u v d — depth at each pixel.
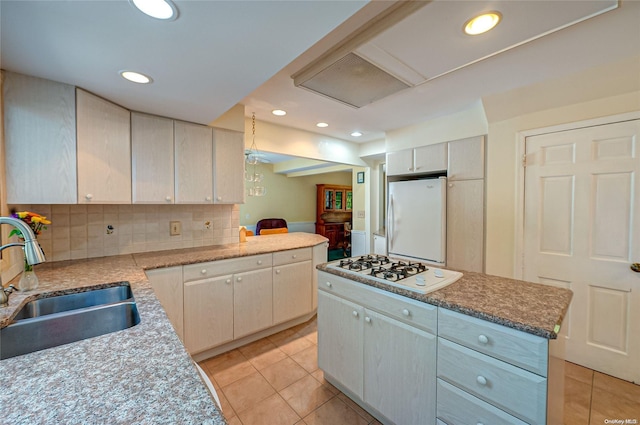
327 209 8.13
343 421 1.62
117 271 1.80
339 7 1.01
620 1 1.27
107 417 0.57
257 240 3.21
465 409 1.18
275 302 2.65
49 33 1.15
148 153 2.13
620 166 1.99
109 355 0.82
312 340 2.61
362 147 4.41
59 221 2.07
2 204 1.45
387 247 3.51
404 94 2.42
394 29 1.43
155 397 0.63
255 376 2.05
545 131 2.32
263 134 3.19
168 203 2.23
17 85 1.50
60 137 1.62
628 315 1.98
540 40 1.61
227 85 1.66
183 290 2.11
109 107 1.87
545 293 1.35
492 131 2.62
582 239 2.16
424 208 3.11
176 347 0.87
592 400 1.78
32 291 1.41
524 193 2.44
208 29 1.14
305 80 1.97
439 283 1.49
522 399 1.02
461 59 1.73
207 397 0.64
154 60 1.38
